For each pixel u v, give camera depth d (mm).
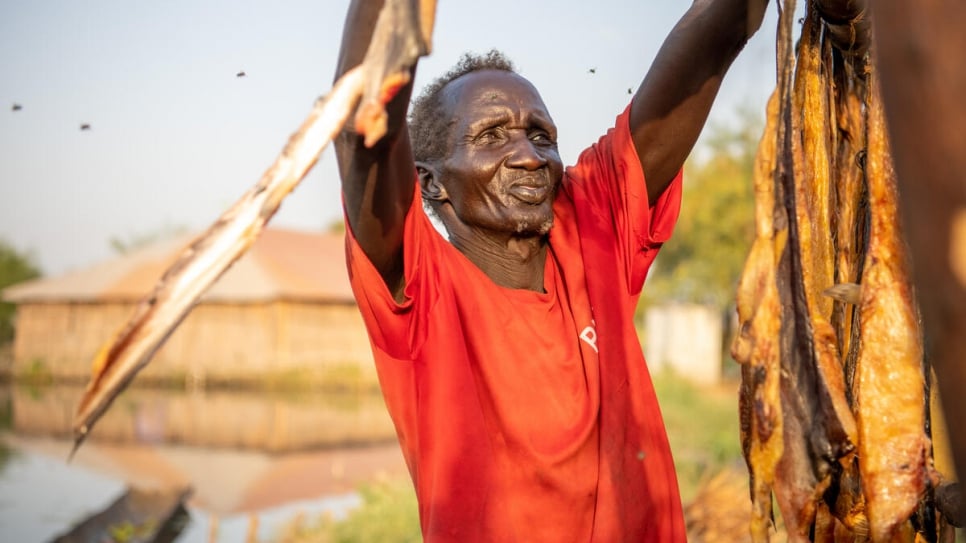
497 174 2377
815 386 1517
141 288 33438
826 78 1898
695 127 2418
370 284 2189
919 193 842
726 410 18156
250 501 13242
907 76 842
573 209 2553
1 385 34125
